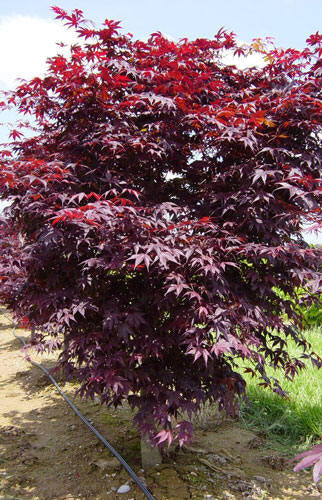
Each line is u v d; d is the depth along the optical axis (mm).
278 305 3004
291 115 2781
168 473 2977
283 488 2852
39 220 2734
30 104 3051
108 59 2781
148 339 2629
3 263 5117
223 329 2379
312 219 2562
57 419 4008
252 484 2871
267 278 2680
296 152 2727
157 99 2539
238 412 3994
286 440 3566
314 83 2758
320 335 6336
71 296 2697
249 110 2764
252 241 2848
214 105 2797
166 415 2465
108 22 2861
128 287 2914
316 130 2676
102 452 3316
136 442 3529
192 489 2781
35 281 2979
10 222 3217
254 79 3213
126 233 2525
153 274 2656
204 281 2600
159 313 2773
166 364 2859
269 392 4148
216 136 2750
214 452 3344
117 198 2295
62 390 4797
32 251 2760
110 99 2832
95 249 2688
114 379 2418
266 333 3135
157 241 2330
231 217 2822
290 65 3104
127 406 4340
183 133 3008
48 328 3887
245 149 2770
